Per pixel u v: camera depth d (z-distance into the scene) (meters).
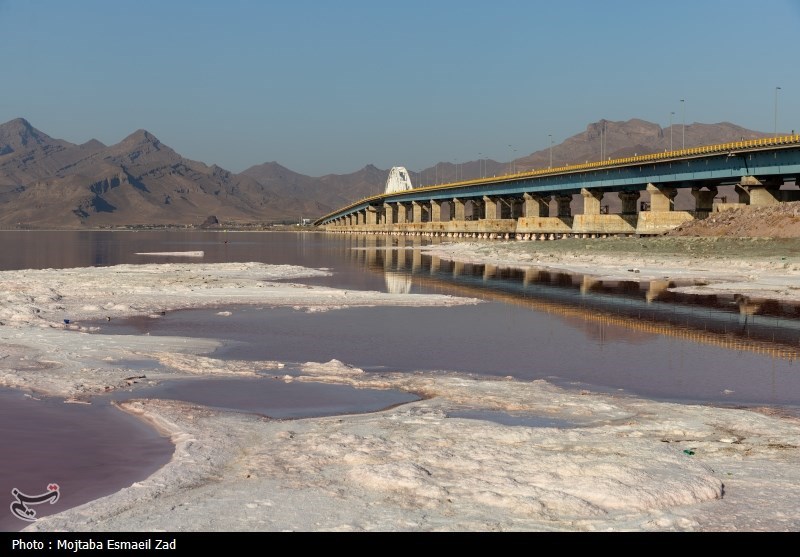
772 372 32.59
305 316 49.47
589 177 159.88
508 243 148.38
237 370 30.95
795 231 98.50
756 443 21.00
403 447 19.28
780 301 57.78
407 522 14.66
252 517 14.81
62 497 16.48
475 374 31.73
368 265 107.06
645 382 30.58
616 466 17.64
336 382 29.11
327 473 17.53
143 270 86.12
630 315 50.66
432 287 71.69
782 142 105.00
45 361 31.45
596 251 112.44
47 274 78.81
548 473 17.39
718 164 121.12
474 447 19.30
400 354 36.38
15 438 20.72
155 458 19.22
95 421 22.59
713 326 45.56
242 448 19.69
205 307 53.31
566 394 27.38
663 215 139.38
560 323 46.81
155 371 30.31
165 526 14.38
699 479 16.95
